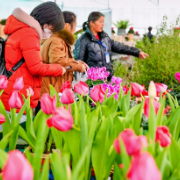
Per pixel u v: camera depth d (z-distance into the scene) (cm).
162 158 57
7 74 183
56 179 60
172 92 235
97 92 113
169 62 384
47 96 82
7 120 106
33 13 201
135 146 50
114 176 74
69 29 280
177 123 97
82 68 261
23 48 181
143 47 420
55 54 247
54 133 97
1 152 59
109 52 350
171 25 422
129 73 411
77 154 83
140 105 95
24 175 37
